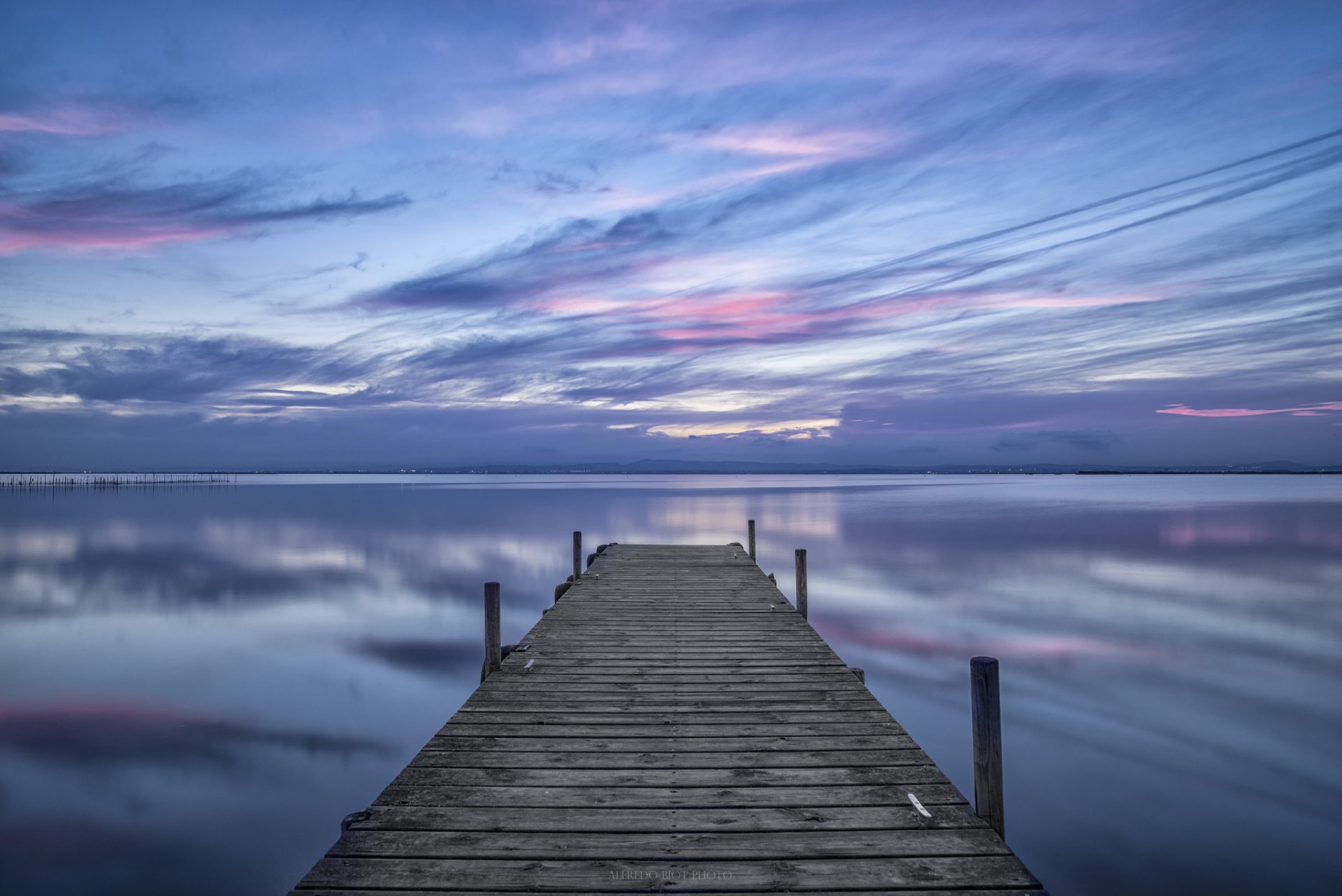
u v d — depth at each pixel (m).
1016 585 17.72
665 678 5.63
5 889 5.57
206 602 16.28
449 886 2.80
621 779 3.76
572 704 4.98
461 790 3.62
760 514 41.34
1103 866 5.76
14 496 78.44
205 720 9.12
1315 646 12.05
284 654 12.09
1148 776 7.39
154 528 34.84
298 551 25.45
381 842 3.11
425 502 60.78
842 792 3.61
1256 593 16.66
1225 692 9.78
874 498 62.16
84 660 11.73
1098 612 14.79
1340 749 7.94
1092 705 9.33
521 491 89.44
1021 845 6.05
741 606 8.59
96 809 6.86
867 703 5.02
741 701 5.05
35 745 8.31
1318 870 5.66
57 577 19.80
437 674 11.00
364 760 7.92
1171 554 23.34
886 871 2.92
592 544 26.91
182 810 6.82
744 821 3.32
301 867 5.88
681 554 14.05
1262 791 6.95
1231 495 73.31
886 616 14.45
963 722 8.86
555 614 8.10
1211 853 5.92
